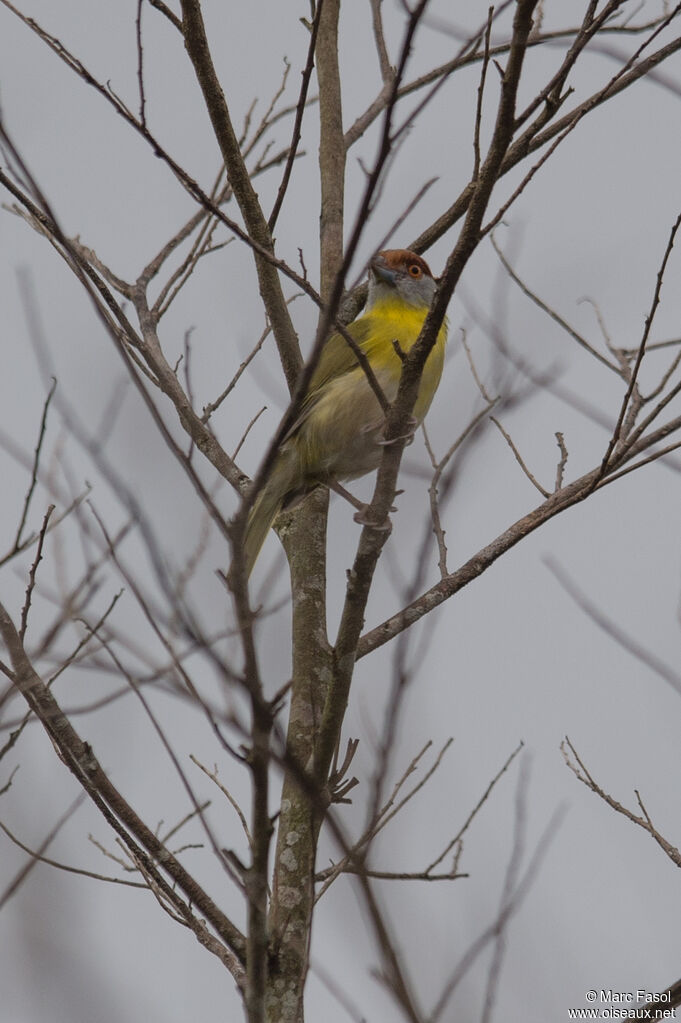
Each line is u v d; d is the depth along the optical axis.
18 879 8.43
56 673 8.48
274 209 10.90
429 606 10.46
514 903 7.22
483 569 10.54
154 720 6.88
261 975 7.34
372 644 10.45
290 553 11.92
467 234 7.67
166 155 8.23
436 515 10.70
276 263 7.91
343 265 6.54
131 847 8.64
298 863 9.50
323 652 10.92
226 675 5.94
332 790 8.23
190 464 6.19
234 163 10.65
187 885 8.57
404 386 8.33
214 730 6.38
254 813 6.88
